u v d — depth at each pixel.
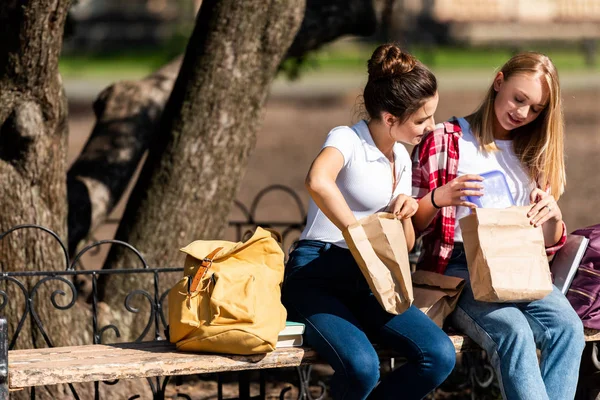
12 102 8.05
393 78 6.37
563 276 7.04
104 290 9.28
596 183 22.89
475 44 61.38
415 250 9.27
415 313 6.48
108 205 10.20
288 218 18.61
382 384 6.40
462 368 10.26
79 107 38.19
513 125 7.00
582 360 7.36
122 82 11.24
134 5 64.88
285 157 27.25
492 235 6.48
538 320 6.67
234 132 9.27
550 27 61.59
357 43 66.44
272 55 9.33
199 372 6.06
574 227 17.77
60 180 8.49
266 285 6.18
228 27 9.07
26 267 8.23
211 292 6.13
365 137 6.59
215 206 9.35
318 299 6.50
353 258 6.68
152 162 9.30
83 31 63.56
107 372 5.91
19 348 8.16
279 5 9.18
